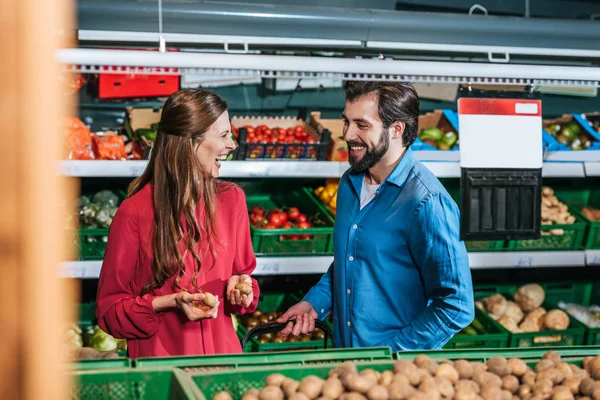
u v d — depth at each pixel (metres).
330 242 3.76
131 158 3.64
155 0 2.60
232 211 2.27
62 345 0.52
